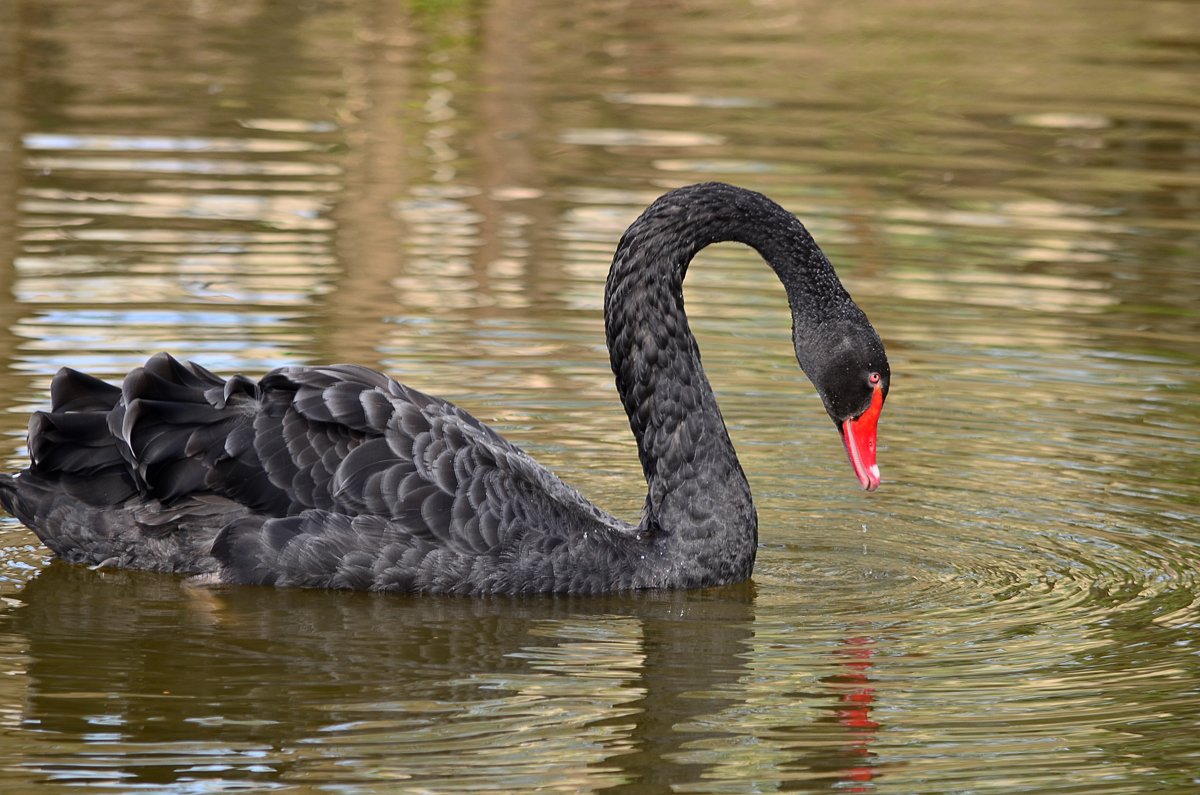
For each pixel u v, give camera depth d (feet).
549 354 48.16
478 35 89.15
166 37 86.07
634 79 81.05
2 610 31.53
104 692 27.73
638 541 34.04
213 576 33.01
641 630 31.27
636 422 34.83
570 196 62.80
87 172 63.67
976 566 35.04
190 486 32.71
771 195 63.57
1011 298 54.13
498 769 25.03
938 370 47.88
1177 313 53.11
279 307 50.65
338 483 32.37
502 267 55.62
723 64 84.69
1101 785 24.79
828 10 97.96
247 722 26.61
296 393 32.65
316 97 75.97
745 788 24.62
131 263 54.03
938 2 101.55
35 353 45.57
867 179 66.23
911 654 30.04
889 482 40.16
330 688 28.12
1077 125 74.95
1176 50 89.40
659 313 34.60
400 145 69.36
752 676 28.96
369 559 32.27
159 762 25.07
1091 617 31.96
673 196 34.86
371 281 53.62
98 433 33.22
